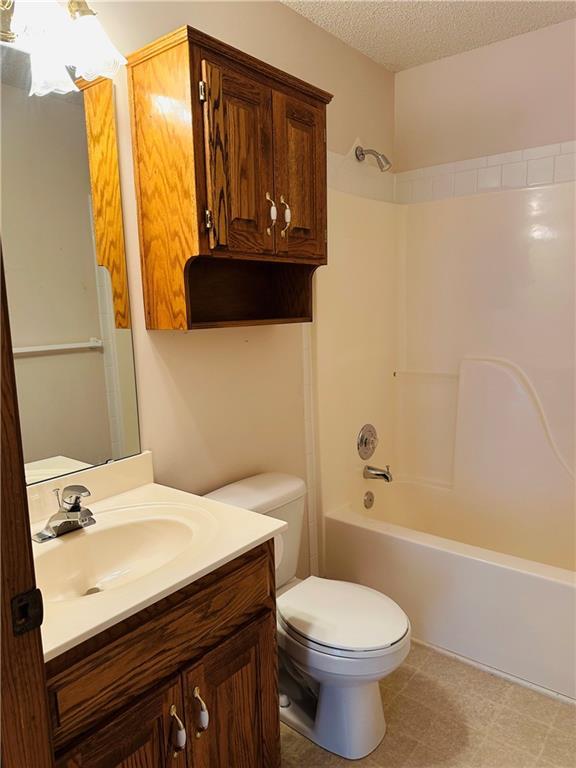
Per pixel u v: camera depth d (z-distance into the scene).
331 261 2.33
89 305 1.49
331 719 1.64
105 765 1.00
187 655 1.15
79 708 0.96
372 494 2.68
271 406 2.11
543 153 2.37
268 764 1.40
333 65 2.32
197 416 1.81
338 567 2.34
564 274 2.33
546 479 2.42
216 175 1.43
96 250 1.49
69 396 1.46
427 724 1.73
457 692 1.86
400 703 1.82
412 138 2.72
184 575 1.09
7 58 1.28
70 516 1.30
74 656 0.94
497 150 2.48
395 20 2.20
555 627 1.80
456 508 2.66
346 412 2.48
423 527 2.77
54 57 1.31
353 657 1.47
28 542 0.60
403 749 1.64
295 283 1.94
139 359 1.62
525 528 2.48
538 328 2.41
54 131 1.38
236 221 1.51
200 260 1.77
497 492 2.55
